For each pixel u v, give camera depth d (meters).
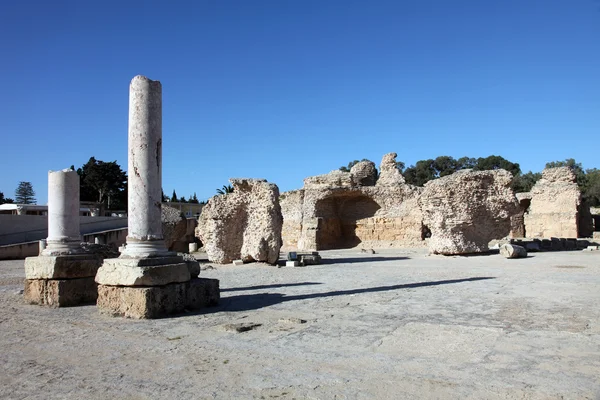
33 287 11.14
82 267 11.23
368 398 4.72
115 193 67.25
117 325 8.42
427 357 6.07
